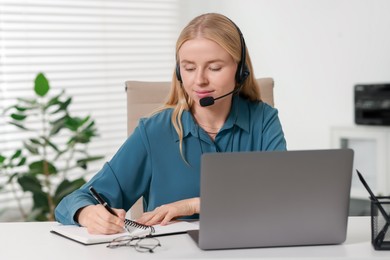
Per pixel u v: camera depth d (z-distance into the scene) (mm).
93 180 2016
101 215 1743
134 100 2359
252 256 1536
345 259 1517
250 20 4102
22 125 3443
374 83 3627
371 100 3596
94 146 4023
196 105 2059
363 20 3664
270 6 4000
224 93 1902
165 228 1789
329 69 3809
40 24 3848
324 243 1636
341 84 3770
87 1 4000
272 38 4016
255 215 1578
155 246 1616
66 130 3918
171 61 4340
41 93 3326
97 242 1671
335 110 3801
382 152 3578
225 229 1576
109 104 4098
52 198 3355
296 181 1568
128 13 4164
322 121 3857
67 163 3521
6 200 3609
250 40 4117
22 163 3361
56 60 3912
